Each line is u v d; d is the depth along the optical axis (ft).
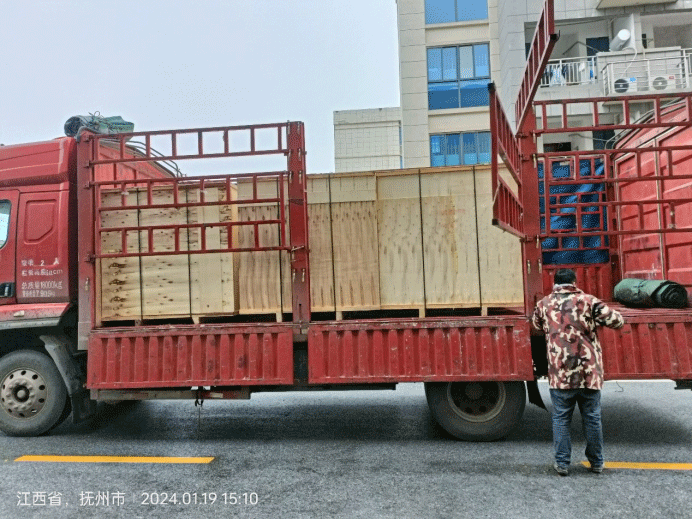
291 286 14.94
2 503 10.90
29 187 16.16
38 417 15.53
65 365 15.40
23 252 15.96
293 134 14.76
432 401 14.66
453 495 10.82
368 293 15.10
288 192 14.74
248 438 15.64
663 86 43.93
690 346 13.23
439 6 55.47
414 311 16.28
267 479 12.03
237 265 15.62
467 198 14.99
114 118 19.04
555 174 21.01
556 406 11.93
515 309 15.66
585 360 11.62
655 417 16.81
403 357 14.01
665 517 9.62
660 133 16.69
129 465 13.21
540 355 14.38
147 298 15.46
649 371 13.21
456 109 55.06
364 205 15.24
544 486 11.21
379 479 11.85
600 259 20.25
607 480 11.50
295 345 14.76
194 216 15.51
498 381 14.11
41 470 12.91
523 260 14.11
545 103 14.37
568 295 12.08
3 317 15.39
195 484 11.80
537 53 12.10
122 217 15.72
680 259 16.20
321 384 14.71
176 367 14.55
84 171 15.42
